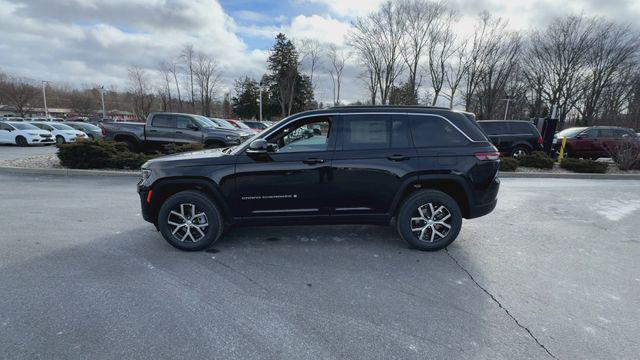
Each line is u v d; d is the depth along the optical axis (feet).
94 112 252.42
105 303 10.05
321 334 8.79
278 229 16.72
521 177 36.19
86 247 14.30
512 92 161.89
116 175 32.35
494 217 19.66
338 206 13.87
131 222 17.72
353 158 13.48
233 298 10.46
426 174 13.57
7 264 12.57
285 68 195.31
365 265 12.86
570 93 146.51
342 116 13.82
